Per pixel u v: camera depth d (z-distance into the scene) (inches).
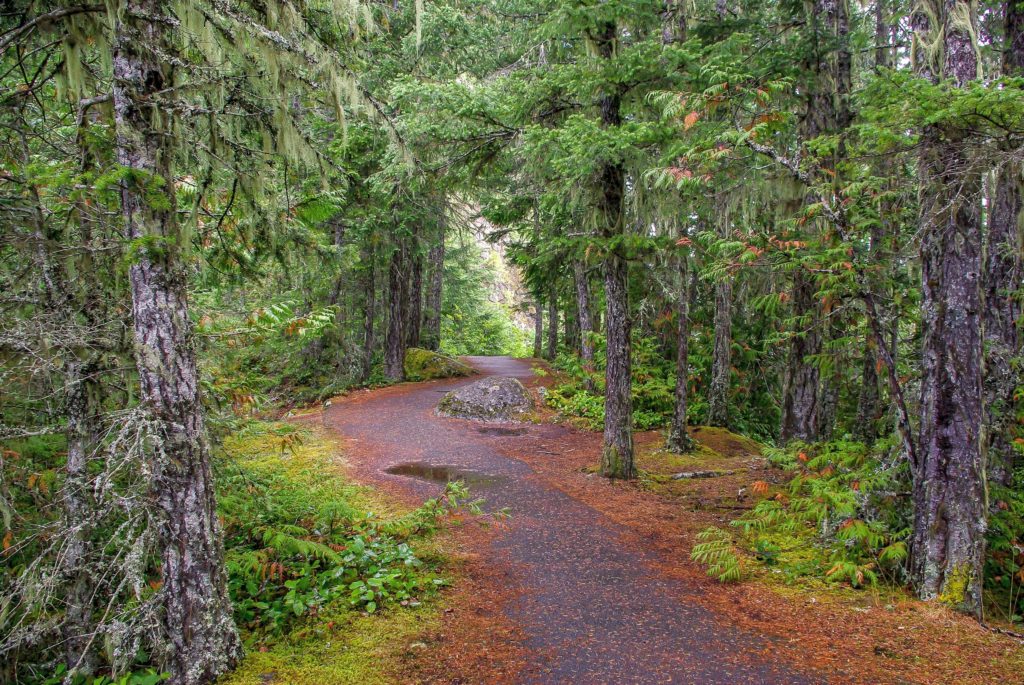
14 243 169.5
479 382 659.4
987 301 269.3
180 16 155.3
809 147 241.4
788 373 451.5
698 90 321.7
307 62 169.2
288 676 163.2
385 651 177.8
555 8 370.3
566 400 658.2
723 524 304.8
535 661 173.5
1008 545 221.0
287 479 337.7
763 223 400.8
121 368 169.2
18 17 186.1
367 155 550.3
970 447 205.3
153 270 150.6
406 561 238.4
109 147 157.2
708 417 601.6
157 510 152.0
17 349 154.6
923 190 209.8
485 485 378.6
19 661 171.6
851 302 267.4
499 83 394.9
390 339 847.7
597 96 363.6
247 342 215.3
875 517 246.7
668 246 354.3
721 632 191.6
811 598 216.7
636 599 217.3
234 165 181.6
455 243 1519.4
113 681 147.4
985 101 165.6
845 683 160.9
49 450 216.8
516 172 498.3
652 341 694.5
